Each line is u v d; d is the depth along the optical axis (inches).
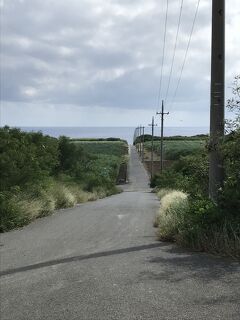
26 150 675.4
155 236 425.1
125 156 4318.4
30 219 584.7
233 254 302.2
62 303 222.1
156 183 2234.3
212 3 406.0
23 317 205.5
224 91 400.8
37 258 338.6
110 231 486.0
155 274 266.4
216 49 402.9
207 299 214.7
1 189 597.6
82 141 5861.2
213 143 379.2
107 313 203.6
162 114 2632.9
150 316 196.4
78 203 1045.2
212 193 382.9
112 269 286.8
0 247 395.2
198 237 335.0
